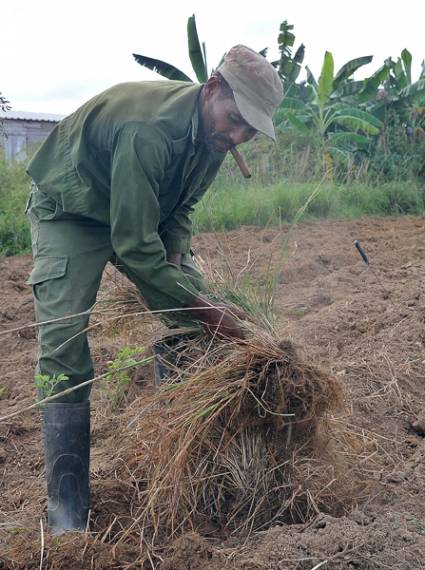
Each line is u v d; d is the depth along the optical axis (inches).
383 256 315.9
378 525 107.3
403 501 120.0
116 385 148.4
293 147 519.2
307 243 341.1
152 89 111.0
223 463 115.6
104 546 105.0
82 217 116.3
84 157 112.3
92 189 113.7
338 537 102.3
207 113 110.8
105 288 162.4
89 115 112.1
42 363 113.2
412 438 147.3
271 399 112.0
